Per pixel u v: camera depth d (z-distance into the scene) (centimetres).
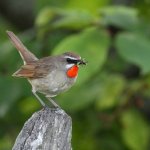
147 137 1461
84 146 1559
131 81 1470
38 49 1483
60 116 978
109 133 1562
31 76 1194
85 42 1273
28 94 1445
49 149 959
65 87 1209
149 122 1579
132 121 1463
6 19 1722
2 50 1466
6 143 1580
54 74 1191
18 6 1722
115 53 1523
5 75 1449
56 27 1410
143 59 1256
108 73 1508
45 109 1042
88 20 1354
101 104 1430
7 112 1525
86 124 1557
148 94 1450
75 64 1203
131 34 1323
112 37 1322
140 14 1385
